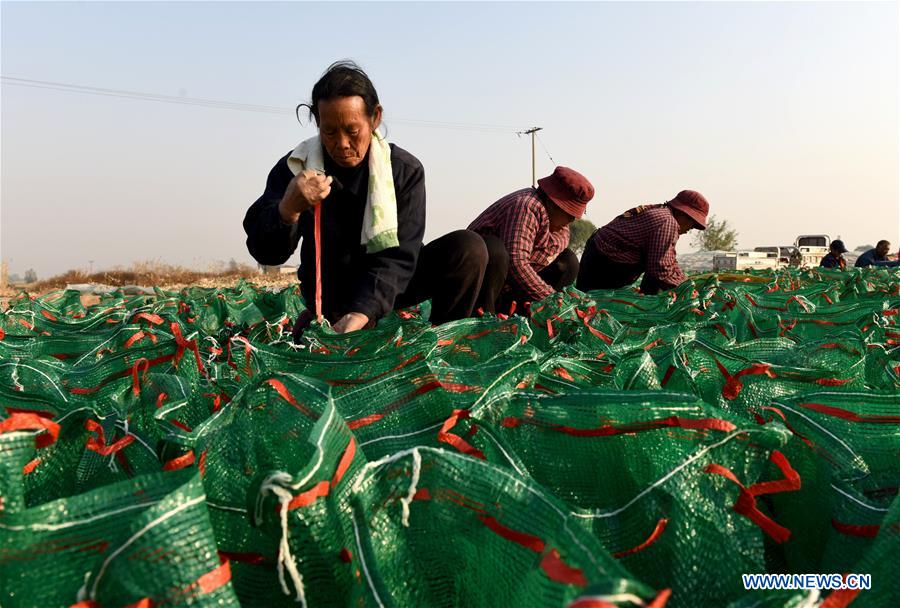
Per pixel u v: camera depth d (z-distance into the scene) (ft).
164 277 113.09
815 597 2.14
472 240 12.46
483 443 3.40
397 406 3.75
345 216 10.39
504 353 4.75
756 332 8.29
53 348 7.10
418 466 2.56
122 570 2.05
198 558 2.13
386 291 9.73
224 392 4.53
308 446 2.94
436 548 2.68
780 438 3.02
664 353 5.29
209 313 11.25
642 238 21.01
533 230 15.33
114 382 4.86
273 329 8.03
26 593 2.20
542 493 2.43
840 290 14.26
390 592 2.42
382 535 2.61
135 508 2.29
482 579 2.55
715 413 3.08
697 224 21.47
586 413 3.31
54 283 104.01
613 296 12.26
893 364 6.39
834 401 3.79
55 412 3.63
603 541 2.89
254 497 2.40
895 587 2.59
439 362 4.82
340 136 9.26
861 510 3.18
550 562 1.98
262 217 9.53
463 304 12.75
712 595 2.80
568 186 15.62
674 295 11.83
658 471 3.13
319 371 4.73
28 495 3.30
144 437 3.65
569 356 5.67
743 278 20.47
